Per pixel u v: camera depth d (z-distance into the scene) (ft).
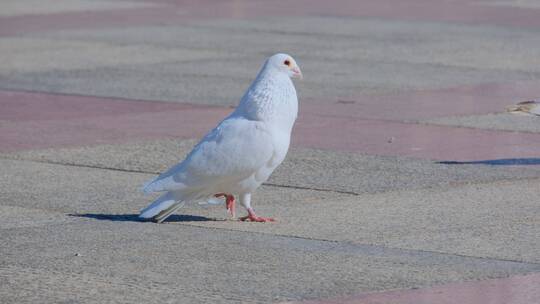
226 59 82.07
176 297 31.63
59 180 46.83
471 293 31.94
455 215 40.81
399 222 39.83
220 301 31.27
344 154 51.55
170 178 39.32
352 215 40.93
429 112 62.03
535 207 41.98
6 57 83.46
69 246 36.91
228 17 107.76
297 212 41.55
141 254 35.91
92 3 120.37
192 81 72.64
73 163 49.98
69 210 41.93
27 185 45.88
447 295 31.73
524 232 38.45
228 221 40.40
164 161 50.39
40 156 51.37
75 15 109.81
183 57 83.15
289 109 39.32
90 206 42.57
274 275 33.63
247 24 102.12
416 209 41.73
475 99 65.92
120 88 70.28
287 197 43.96
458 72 75.72
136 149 52.85
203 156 38.88
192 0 124.26
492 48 86.02
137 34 95.81
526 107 48.39
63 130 57.47
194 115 61.46
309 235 38.24
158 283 32.91
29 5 118.42
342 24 101.50
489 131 56.90
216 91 68.95
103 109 63.46
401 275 33.60
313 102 65.26
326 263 34.83
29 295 31.96
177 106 64.28
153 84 71.61
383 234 38.24
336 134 56.29
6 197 43.86
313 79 73.15
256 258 35.45
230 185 39.29
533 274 33.73
